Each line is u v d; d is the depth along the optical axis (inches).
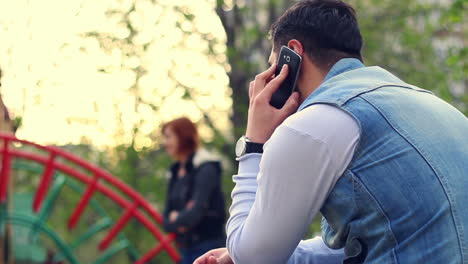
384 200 80.4
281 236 84.0
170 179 243.6
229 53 477.4
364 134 82.0
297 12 93.1
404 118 83.0
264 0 497.4
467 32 365.1
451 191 80.3
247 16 496.4
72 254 282.5
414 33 505.7
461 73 305.6
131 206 283.6
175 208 240.8
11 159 277.3
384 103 83.7
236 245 87.1
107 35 470.0
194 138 239.9
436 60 505.4
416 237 79.7
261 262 85.4
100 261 288.0
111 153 570.3
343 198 82.6
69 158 276.5
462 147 84.0
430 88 501.4
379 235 81.0
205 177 234.7
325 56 91.5
